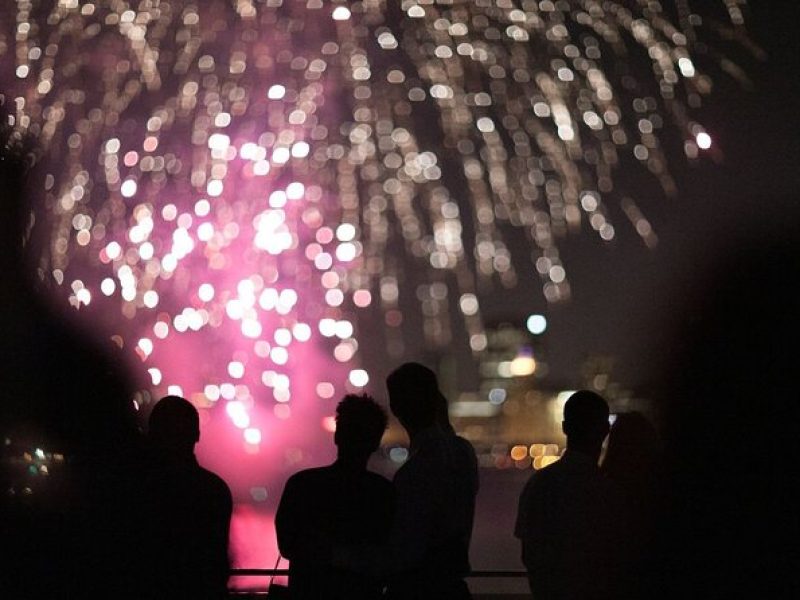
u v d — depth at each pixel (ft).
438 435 22.33
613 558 20.97
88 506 22.71
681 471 14.97
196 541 22.13
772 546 14.74
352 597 21.02
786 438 14.40
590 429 22.22
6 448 24.40
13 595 22.71
